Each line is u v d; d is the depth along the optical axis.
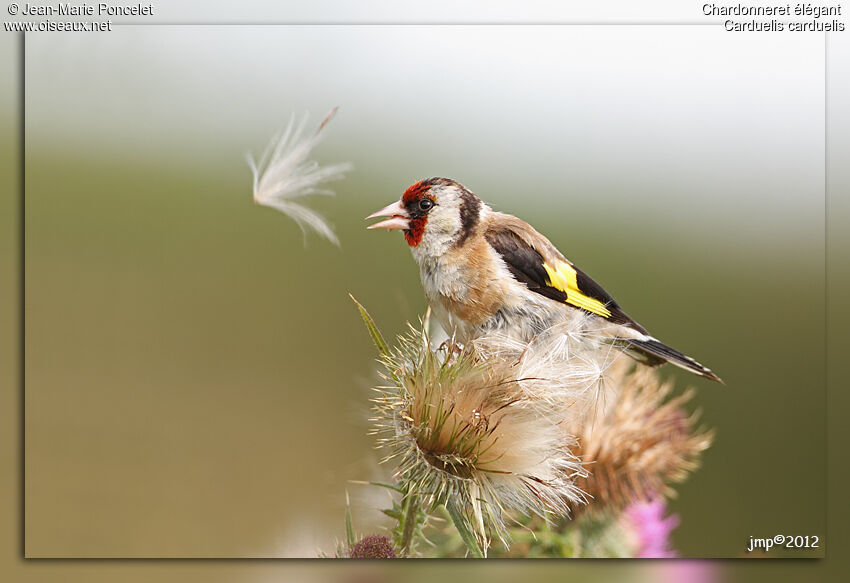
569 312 6.23
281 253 12.15
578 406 4.97
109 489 9.14
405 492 4.56
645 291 11.36
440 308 6.46
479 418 4.55
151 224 11.91
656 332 10.99
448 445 4.57
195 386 11.07
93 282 11.45
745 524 8.55
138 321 11.30
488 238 6.34
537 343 5.23
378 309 11.85
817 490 8.87
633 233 11.77
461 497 4.50
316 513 6.59
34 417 9.84
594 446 5.83
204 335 11.45
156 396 10.60
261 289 11.89
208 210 12.26
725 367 10.47
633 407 6.08
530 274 6.27
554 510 4.78
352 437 10.43
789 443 9.49
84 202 11.68
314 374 11.32
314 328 11.76
